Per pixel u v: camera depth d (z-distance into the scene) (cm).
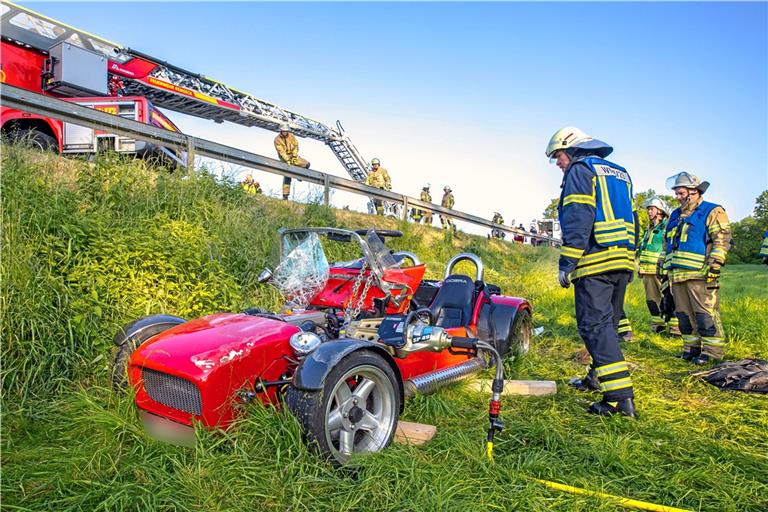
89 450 280
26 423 318
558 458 303
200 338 301
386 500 249
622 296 451
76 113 581
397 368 321
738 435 360
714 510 257
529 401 426
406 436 320
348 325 372
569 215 399
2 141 551
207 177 669
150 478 255
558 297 1016
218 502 241
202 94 1550
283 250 403
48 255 429
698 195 605
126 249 468
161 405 297
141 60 1306
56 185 514
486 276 1080
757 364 490
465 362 468
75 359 386
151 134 646
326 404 274
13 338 364
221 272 514
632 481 286
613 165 423
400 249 1022
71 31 1025
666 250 629
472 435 333
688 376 500
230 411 288
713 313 577
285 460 266
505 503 253
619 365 394
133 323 346
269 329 317
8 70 891
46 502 238
